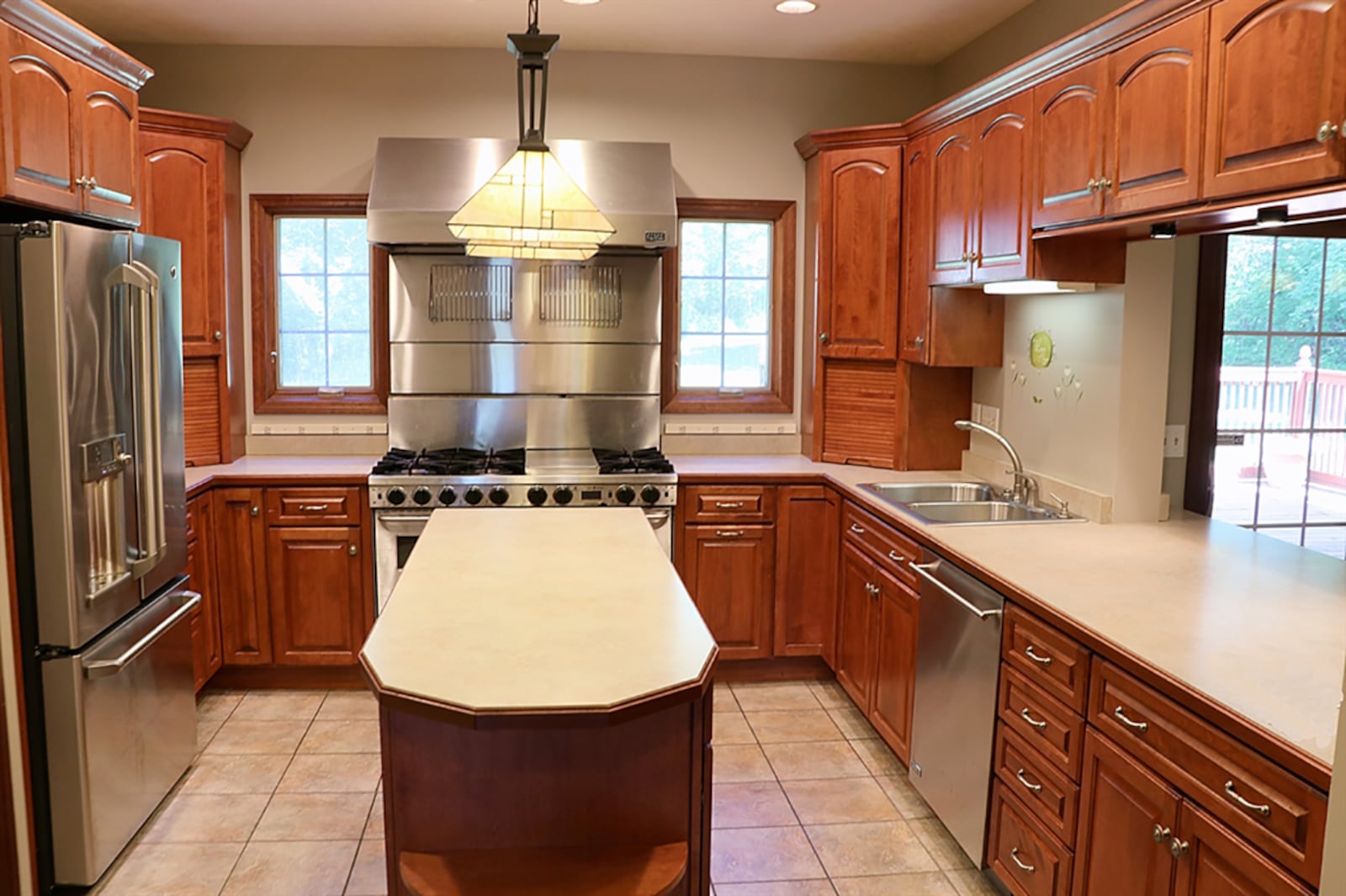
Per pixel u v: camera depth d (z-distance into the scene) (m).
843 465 4.30
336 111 4.34
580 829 1.94
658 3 3.69
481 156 4.14
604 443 4.52
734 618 4.14
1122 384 3.04
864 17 3.86
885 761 3.45
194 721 3.32
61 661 2.53
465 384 4.43
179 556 3.17
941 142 3.63
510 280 4.39
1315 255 3.28
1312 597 2.32
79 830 2.59
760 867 2.79
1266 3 1.98
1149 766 1.89
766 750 3.54
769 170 4.55
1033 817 2.35
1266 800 1.57
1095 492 3.16
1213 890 1.70
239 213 4.32
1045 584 2.42
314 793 3.18
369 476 3.89
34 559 2.49
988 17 3.85
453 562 2.51
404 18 3.90
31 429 2.44
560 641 1.89
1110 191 2.53
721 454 4.67
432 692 1.63
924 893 2.68
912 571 3.12
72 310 2.46
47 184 2.56
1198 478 3.27
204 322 4.05
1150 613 2.19
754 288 4.69
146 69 3.10
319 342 4.51
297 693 4.03
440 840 1.92
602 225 2.35
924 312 3.85
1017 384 3.72
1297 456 3.36
